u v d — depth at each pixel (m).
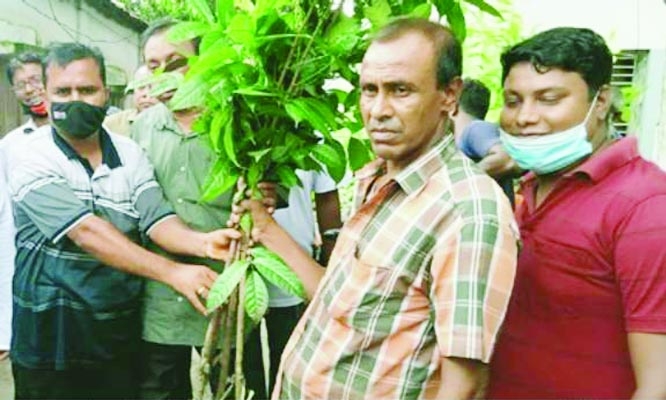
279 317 2.80
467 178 1.56
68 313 2.34
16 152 2.48
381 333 1.60
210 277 2.21
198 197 2.45
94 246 2.24
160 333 2.49
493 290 1.47
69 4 6.05
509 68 1.72
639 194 1.56
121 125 3.02
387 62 1.55
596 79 1.65
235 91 1.79
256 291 1.91
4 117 5.30
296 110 1.79
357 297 1.61
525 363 1.73
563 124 1.64
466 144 2.59
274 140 1.93
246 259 1.97
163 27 2.55
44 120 3.34
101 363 2.39
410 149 1.59
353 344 1.62
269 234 2.01
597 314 1.62
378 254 1.59
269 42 1.82
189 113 2.46
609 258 1.58
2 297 2.89
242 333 2.01
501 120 1.76
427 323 1.58
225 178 1.98
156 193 2.41
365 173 1.84
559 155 1.66
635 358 1.54
